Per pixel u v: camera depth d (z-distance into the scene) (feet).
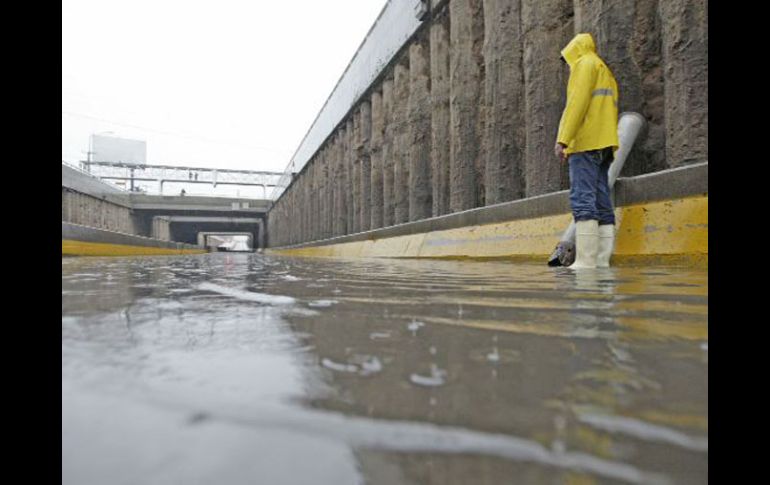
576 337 3.55
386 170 47.21
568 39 21.07
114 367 2.69
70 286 7.80
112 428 1.83
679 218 13.08
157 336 3.62
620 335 3.62
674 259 13.01
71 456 1.60
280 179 134.00
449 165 33.32
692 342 3.38
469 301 5.83
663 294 6.34
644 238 14.03
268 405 2.07
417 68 38.47
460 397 2.19
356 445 1.68
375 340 3.47
